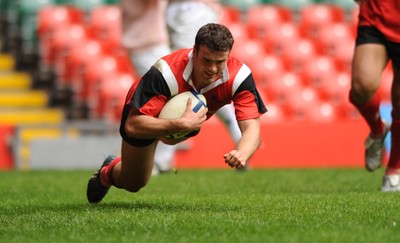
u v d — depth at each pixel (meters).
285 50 65.56
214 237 16.89
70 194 29.39
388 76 63.44
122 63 62.09
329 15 67.44
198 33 19.53
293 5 68.44
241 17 67.75
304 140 54.94
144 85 20.22
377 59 27.94
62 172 45.88
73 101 62.31
